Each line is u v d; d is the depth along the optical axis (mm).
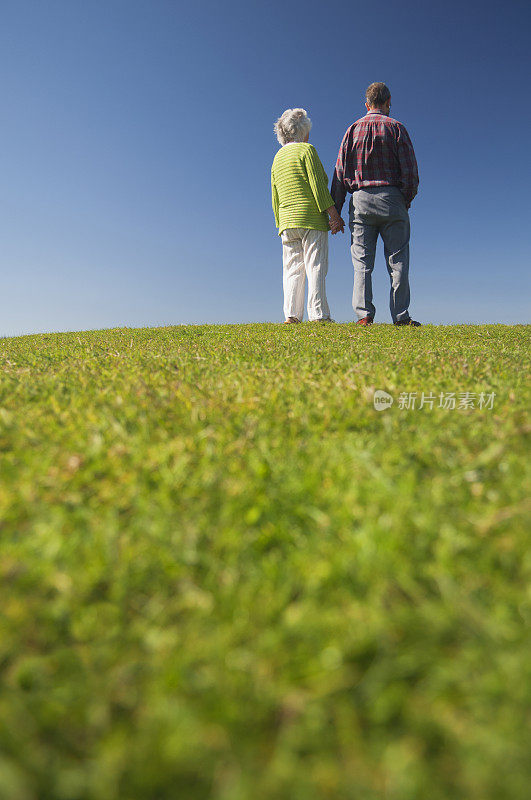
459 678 653
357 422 1587
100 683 669
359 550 903
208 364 2816
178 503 1103
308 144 5297
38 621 780
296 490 1131
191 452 1362
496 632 716
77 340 4727
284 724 619
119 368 2715
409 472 1180
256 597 809
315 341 3838
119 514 1072
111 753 568
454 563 868
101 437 1456
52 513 1046
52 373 2615
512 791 523
